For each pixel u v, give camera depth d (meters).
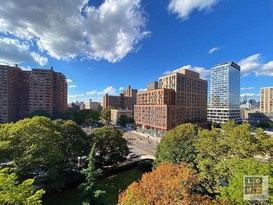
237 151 19.47
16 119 92.69
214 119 121.62
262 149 18.58
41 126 23.33
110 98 163.62
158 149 29.38
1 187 10.30
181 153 23.86
